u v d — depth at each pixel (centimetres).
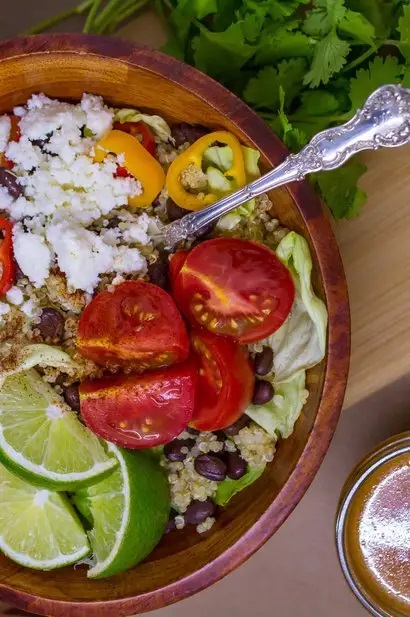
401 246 62
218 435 61
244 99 62
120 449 59
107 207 59
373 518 62
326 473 65
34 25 65
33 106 59
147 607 58
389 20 62
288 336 60
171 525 61
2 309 59
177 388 57
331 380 57
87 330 58
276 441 61
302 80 61
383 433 64
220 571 58
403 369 62
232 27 59
